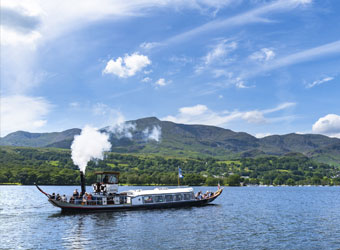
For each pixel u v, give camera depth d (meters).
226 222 69.88
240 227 63.53
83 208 79.81
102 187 84.38
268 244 48.56
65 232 56.31
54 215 78.38
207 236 53.78
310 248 46.53
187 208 95.75
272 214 87.56
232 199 151.88
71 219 71.56
